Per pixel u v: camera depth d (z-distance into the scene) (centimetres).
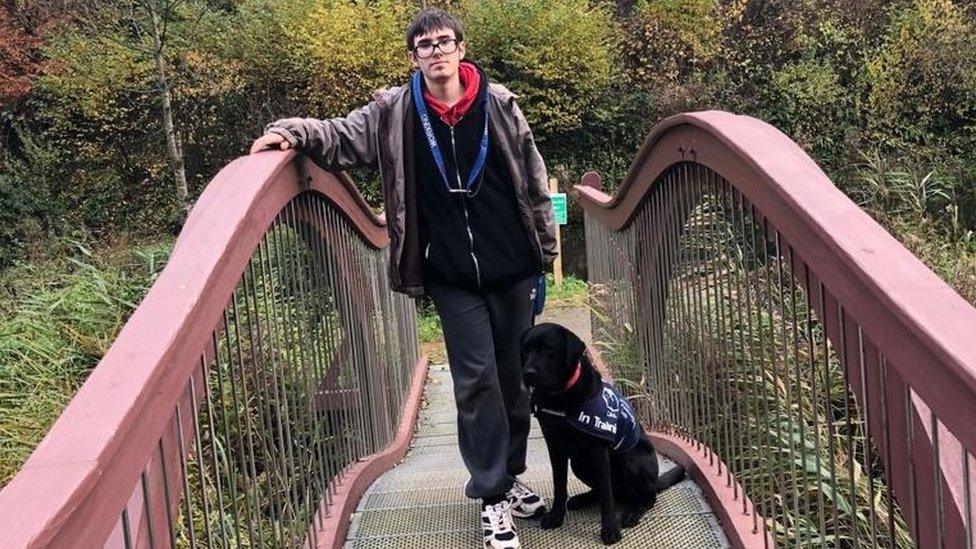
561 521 304
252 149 247
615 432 285
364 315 421
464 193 273
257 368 230
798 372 220
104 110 1404
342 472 346
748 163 206
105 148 1427
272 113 1415
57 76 1394
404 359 584
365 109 281
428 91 271
